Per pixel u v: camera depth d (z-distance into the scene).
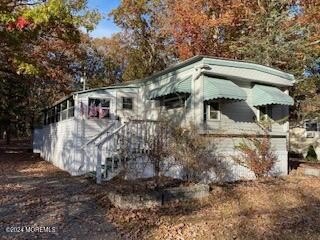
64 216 8.43
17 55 11.80
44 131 24.61
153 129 11.98
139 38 36.78
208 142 13.04
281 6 24.80
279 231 7.64
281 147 16.31
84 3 13.05
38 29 10.88
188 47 26.45
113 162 12.78
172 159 11.85
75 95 16.89
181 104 15.18
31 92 31.09
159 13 33.94
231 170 14.05
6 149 31.72
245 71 15.15
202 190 10.80
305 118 22.98
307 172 16.58
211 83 13.63
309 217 8.84
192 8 25.72
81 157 15.82
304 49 22.38
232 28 26.34
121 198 9.23
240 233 7.44
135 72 37.59
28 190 11.41
